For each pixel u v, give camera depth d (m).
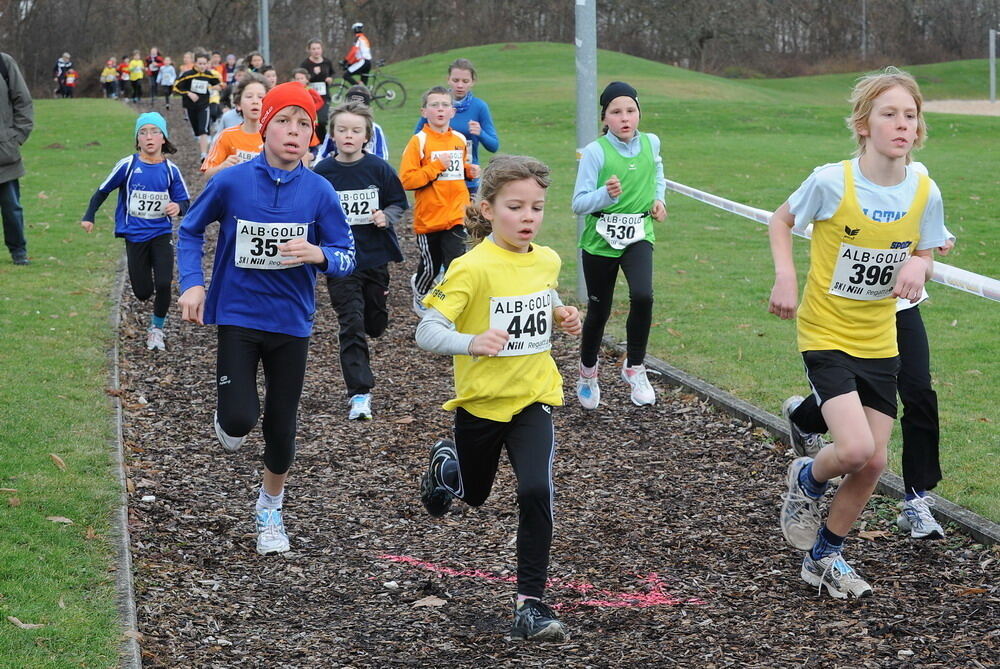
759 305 10.56
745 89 54.78
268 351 4.92
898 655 3.95
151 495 5.58
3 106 11.57
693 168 22.03
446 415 7.21
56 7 73.00
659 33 77.75
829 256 4.44
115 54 71.94
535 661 3.93
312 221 4.87
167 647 3.95
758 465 6.18
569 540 5.15
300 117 4.78
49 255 12.58
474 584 4.64
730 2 75.69
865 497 4.45
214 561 4.84
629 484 5.93
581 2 10.17
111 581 4.36
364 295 7.51
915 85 4.30
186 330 9.49
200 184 19.67
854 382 4.42
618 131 7.05
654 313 10.20
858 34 84.38
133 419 6.90
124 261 12.29
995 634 4.09
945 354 8.59
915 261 4.35
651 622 4.27
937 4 85.12
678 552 5.00
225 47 76.50
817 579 4.57
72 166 22.72
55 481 5.43
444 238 9.02
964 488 5.59
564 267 12.80
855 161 4.43
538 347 4.32
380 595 4.53
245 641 4.05
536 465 4.19
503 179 4.21
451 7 79.62
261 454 6.37
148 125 8.64
